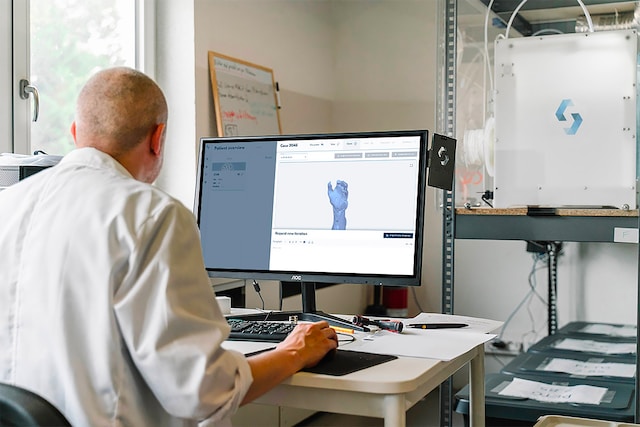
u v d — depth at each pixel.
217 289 2.85
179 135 3.12
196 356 1.07
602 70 2.29
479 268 4.15
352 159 1.74
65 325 1.08
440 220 4.20
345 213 1.74
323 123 4.32
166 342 1.06
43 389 1.10
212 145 1.89
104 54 2.95
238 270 1.83
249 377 1.17
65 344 1.08
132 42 3.07
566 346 3.28
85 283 1.09
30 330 1.11
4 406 0.91
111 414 1.08
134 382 1.10
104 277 1.07
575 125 2.32
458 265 4.20
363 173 1.73
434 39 4.24
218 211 1.86
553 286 3.95
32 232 1.15
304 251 1.77
